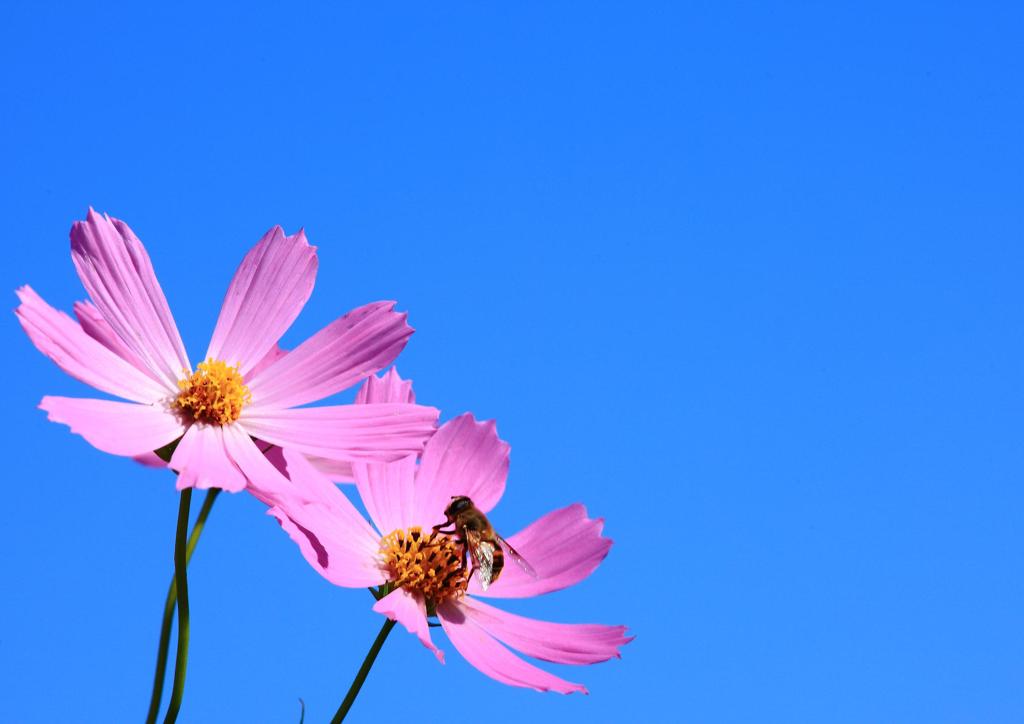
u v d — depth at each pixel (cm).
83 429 60
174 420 62
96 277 63
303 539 62
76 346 61
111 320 63
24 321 60
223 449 62
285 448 63
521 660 63
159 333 63
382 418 63
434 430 63
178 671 60
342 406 63
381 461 62
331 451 62
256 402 63
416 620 62
